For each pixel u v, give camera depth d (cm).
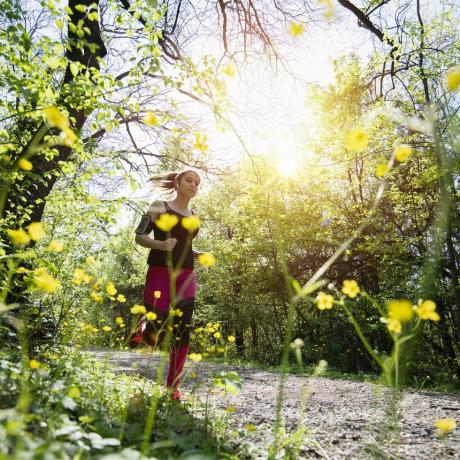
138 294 2631
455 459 237
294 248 1733
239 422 304
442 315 1268
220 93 367
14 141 414
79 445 144
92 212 572
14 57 309
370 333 1346
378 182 1407
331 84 1005
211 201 1923
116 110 344
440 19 1065
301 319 1734
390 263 1317
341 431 298
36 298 440
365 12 1112
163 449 193
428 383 1041
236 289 2041
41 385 182
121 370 441
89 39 578
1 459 99
